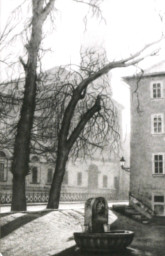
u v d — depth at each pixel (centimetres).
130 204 3191
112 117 2659
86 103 2686
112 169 6159
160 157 3491
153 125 3550
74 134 2420
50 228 1812
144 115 3588
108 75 3002
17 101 2494
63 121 2408
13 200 2206
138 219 2705
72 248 1585
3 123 2583
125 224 2381
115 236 1519
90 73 2555
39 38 2309
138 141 3578
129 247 1686
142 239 1938
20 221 1797
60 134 2406
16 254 1424
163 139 3500
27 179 4531
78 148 2745
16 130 2464
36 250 1501
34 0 2309
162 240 1931
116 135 2694
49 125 2534
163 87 3550
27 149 2272
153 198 3444
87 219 1683
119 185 6262
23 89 2608
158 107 3553
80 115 2719
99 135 2820
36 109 2564
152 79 3591
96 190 5822
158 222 2642
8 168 4050
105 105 2675
